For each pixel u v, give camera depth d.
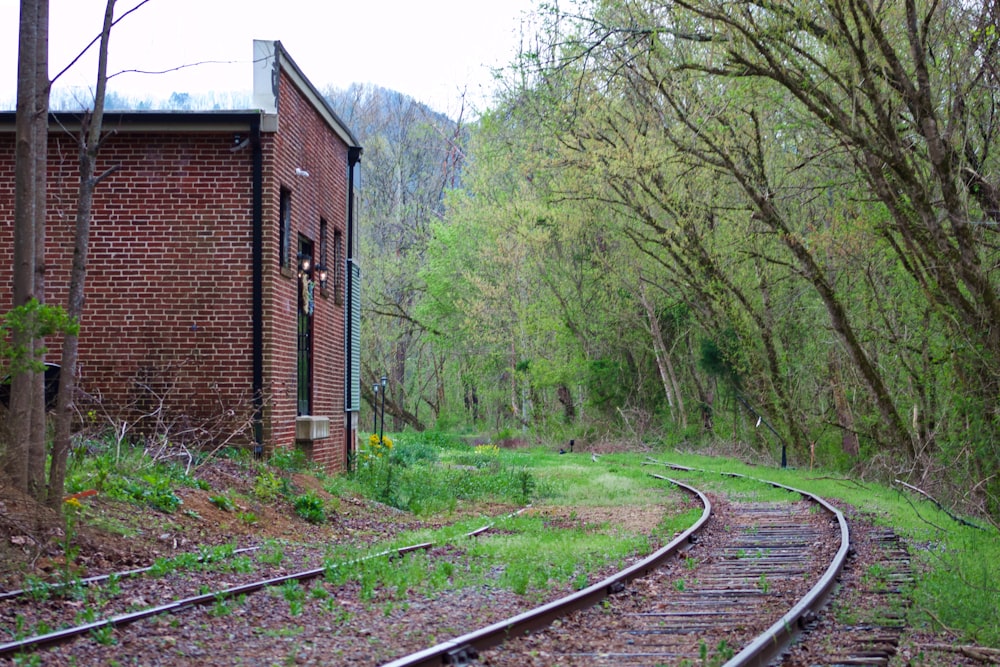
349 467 24.58
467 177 55.94
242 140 18.48
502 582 10.79
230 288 18.33
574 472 31.88
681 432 46.72
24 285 11.97
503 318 53.38
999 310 19.61
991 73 18.78
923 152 21.59
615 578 10.28
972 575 10.62
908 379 27.98
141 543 11.94
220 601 9.02
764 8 19.27
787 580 11.02
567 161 32.06
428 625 8.48
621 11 22.61
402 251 69.06
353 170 25.34
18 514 10.87
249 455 17.94
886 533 15.21
